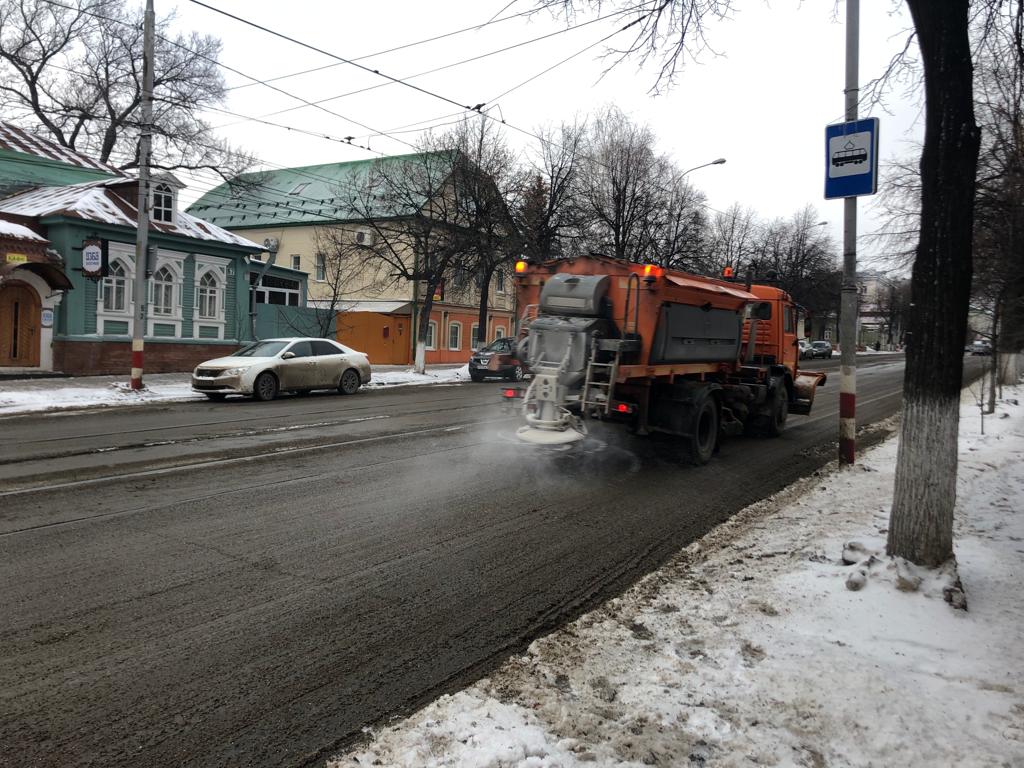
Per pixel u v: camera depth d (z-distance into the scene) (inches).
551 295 354.3
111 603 170.1
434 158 1096.2
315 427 470.6
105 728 119.3
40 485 285.1
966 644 147.5
